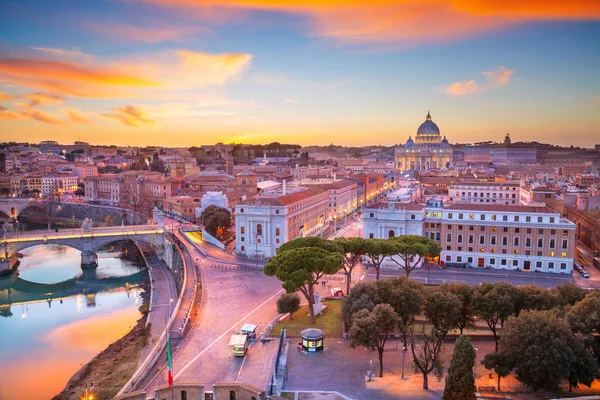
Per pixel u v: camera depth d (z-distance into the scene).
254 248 179.75
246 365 87.69
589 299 81.25
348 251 122.31
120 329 135.50
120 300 163.88
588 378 71.44
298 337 99.44
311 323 106.56
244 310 118.38
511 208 155.50
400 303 90.19
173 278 185.38
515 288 90.25
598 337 79.12
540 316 74.81
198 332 104.38
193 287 139.12
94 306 158.12
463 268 154.75
